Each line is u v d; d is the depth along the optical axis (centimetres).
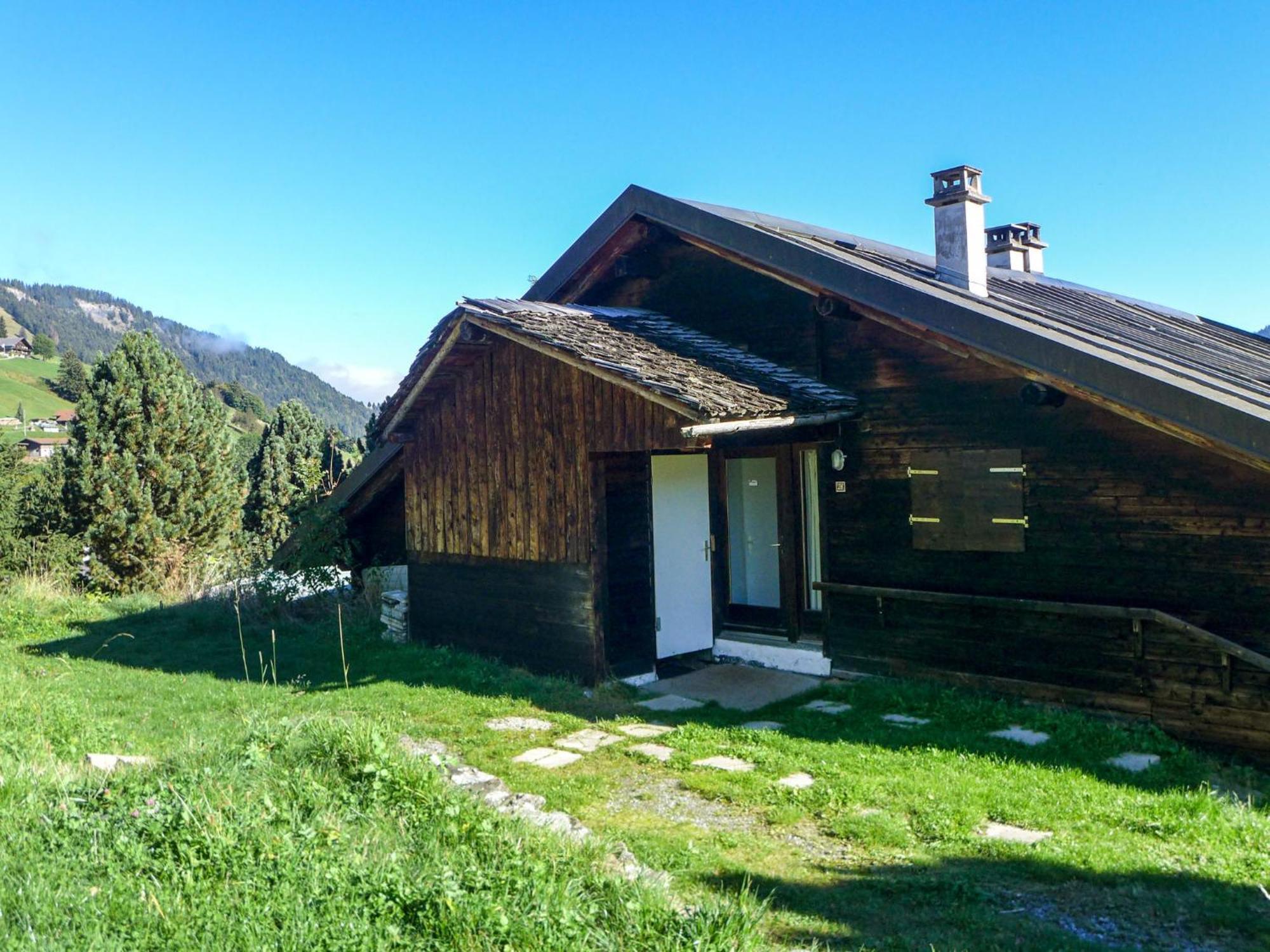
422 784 544
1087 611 766
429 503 1162
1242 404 668
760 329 1037
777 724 804
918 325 838
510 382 1038
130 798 489
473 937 368
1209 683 713
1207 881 487
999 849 531
